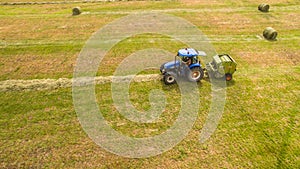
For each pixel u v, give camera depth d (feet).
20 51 52.60
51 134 31.14
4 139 30.35
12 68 46.24
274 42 55.93
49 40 57.72
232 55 50.21
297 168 26.27
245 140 29.99
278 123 32.50
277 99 37.11
